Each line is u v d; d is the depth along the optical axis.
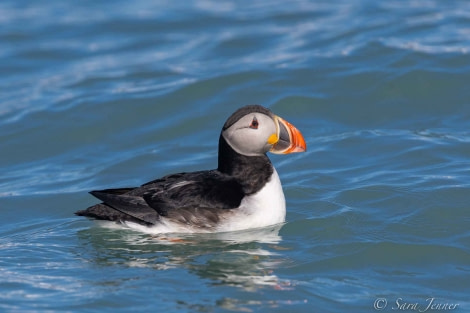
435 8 21.55
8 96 18.80
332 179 13.83
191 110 17.19
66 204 13.67
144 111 17.30
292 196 13.24
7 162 15.83
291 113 16.77
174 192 11.71
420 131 15.59
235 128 11.76
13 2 25.67
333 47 19.61
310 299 9.77
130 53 21.14
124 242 11.56
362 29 20.50
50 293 9.97
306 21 21.92
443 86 17.17
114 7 24.83
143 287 10.07
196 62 19.91
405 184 13.27
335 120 16.42
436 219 12.08
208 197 11.60
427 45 18.94
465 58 18.09
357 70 18.06
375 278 10.41
